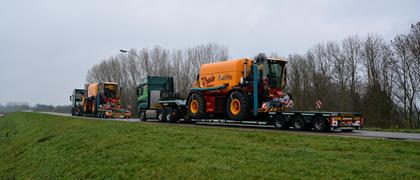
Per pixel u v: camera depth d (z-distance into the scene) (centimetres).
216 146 1179
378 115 3588
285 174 832
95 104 4028
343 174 795
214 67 2086
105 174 1150
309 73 4378
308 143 1130
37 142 2103
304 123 1647
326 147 1068
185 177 926
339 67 4212
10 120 4997
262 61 1847
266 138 1256
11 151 2233
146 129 1711
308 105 4191
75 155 1517
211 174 898
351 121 1614
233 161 977
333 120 1545
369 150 1003
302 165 880
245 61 1905
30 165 1673
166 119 2516
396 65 3544
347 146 1054
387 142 1108
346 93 4134
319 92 4222
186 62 5297
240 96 1866
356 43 4206
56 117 3416
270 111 1784
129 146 1380
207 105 2123
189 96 2245
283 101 1861
